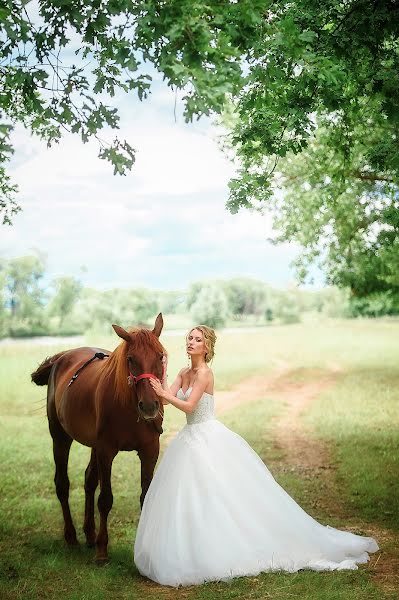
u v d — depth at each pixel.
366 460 9.95
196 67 3.99
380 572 5.00
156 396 5.20
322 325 81.19
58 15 4.42
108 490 5.72
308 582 4.70
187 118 4.12
